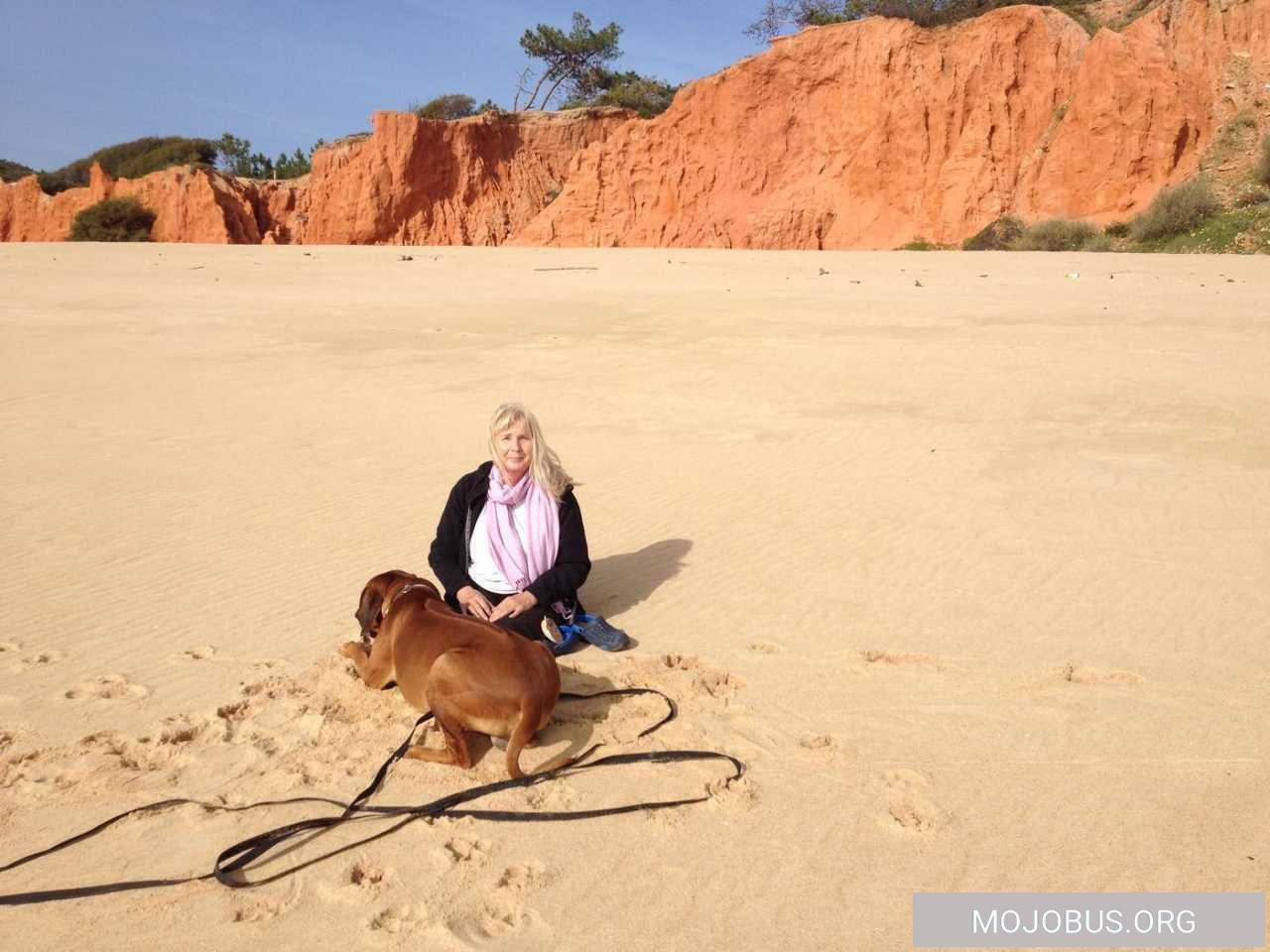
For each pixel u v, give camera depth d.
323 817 4.16
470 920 3.52
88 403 12.78
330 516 8.19
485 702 4.39
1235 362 13.83
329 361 15.72
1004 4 61.38
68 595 6.61
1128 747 4.50
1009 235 47.91
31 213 90.25
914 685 5.15
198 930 3.51
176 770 4.55
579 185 66.69
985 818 4.03
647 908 3.56
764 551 7.23
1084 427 10.49
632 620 6.16
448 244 76.94
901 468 9.24
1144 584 6.35
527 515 5.71
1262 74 45.91
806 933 3.41
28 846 4.00
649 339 17.47
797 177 59.09
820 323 18.95
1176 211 41.88
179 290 27.94
